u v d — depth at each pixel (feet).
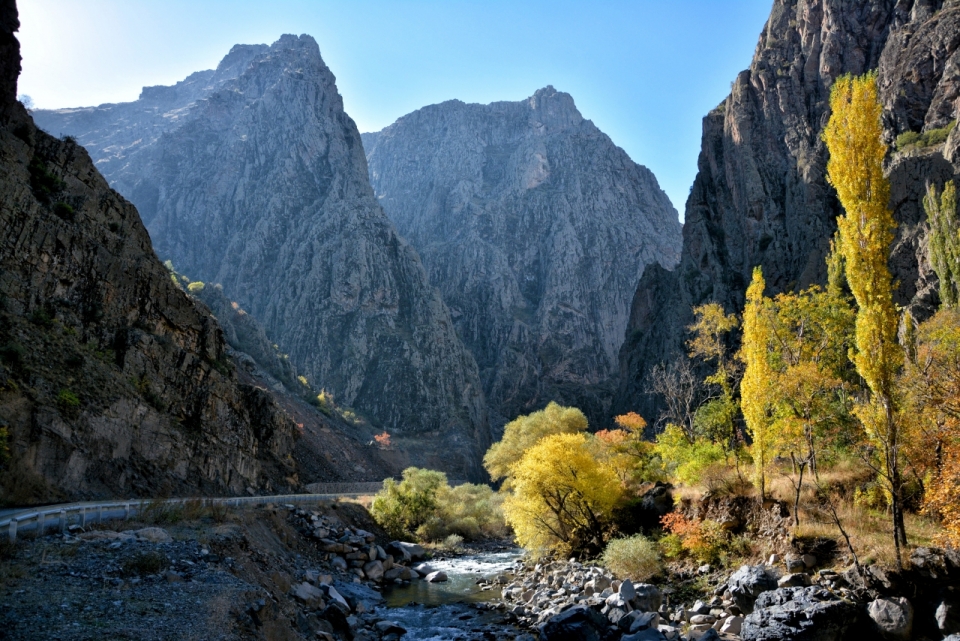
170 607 55.36
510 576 131.13
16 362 108.06
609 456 163.94
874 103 86.07
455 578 134.31
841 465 99.76
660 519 119.34
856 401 102.12
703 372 334.03
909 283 236.63
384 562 139.95
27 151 142.41
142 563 63.05
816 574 79.25
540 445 133.59
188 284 463.01
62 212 142.10
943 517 76.69
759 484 100.07
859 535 81.15
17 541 64.39
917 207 246.27
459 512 214.28
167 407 147.43
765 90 411.13
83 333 134.31
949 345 91.76
